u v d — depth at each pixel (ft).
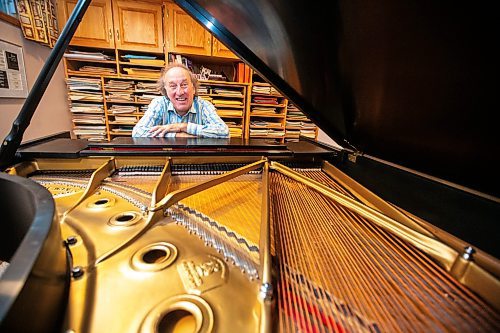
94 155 3.46
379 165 3.43
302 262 1.96
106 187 3.11
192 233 2.29
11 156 2.97
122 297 1.51
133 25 8.84
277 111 11.66
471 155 2.34
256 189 3.43
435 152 2.72
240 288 1.64
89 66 9.20
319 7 2.10
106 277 1.65
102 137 9.59
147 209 2.60
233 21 2.99
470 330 1.37
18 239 2.01
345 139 4.05
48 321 1.16
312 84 3.30
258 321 1.39
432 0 1.48
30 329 0.99
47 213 1.41
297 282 1.73
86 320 1.33
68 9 8.31
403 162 3.31
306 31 2.48
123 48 8.96
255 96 10.80
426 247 2.00
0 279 0.94
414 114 2.56
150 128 6.54
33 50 7.29
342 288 1.69
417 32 1.78
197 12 3.17
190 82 7.09
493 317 1.46
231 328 1.35
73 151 3.42
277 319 1.41
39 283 1.08
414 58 2.01
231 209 2.89
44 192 1.66
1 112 6.11
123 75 9.13
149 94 9.78
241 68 10.25
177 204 2.84
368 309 1.52
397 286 1.71
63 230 2.19
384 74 2.40
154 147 3.84
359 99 3.01
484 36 1.47
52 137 4.06
